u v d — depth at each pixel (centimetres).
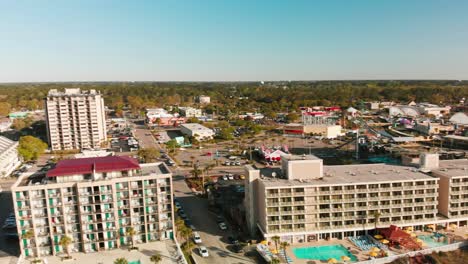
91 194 12038
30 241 11950
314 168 13612
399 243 12531
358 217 13250
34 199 11788
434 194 13588
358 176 14000
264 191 12725
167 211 13038
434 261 11581
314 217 13062
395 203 13425
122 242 12631
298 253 12288
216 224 14925
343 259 11538
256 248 12706
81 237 12206
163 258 11762
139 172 13362
